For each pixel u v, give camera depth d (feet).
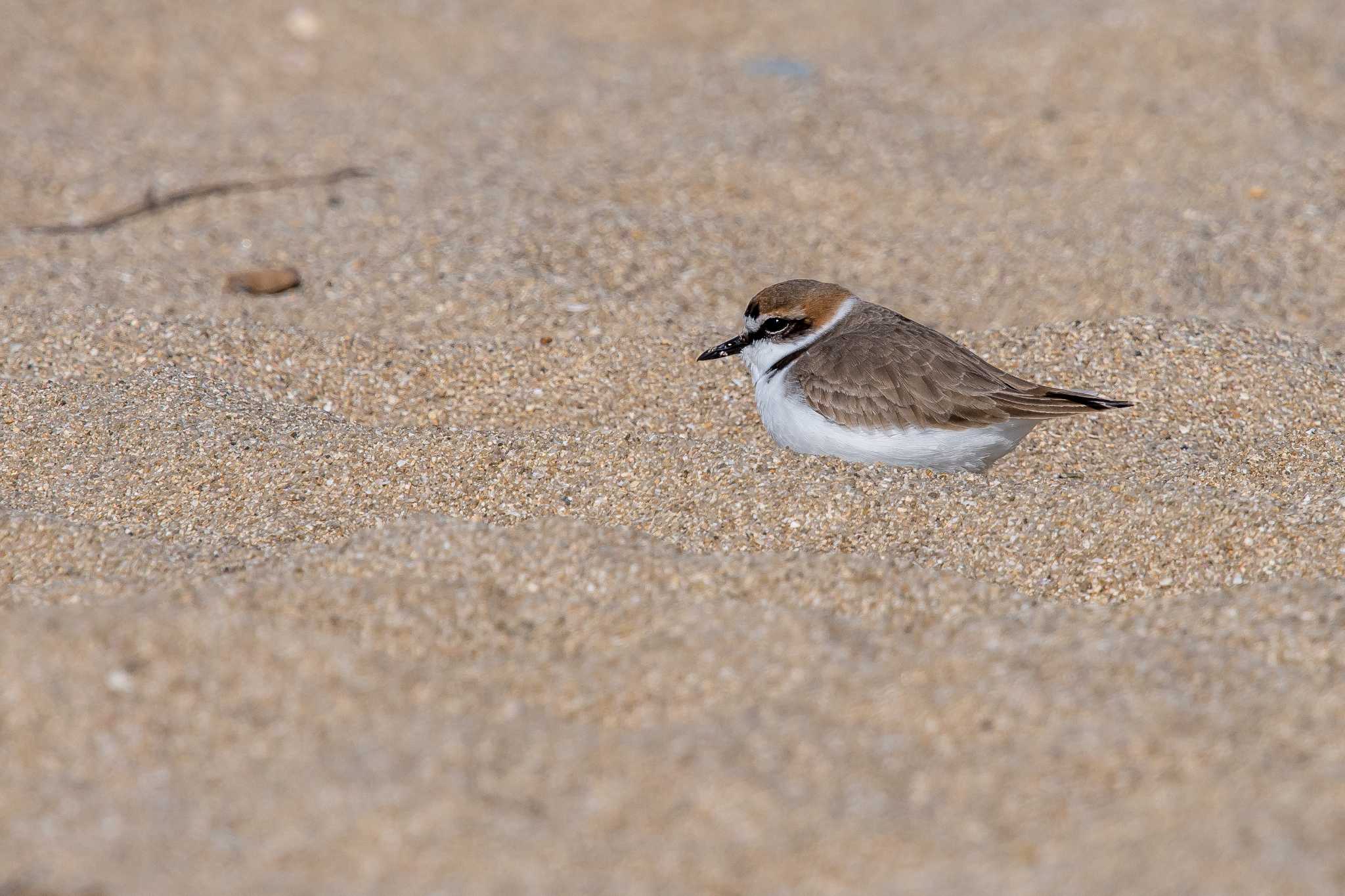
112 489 30.94
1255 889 18.70
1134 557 28.63
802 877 19.52
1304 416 35.14
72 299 39.63
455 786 20.98
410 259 42.11
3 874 19.34
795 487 30.19
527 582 26.40
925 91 56.39
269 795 20.81
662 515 29.89
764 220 46.24
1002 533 29.19
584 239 43.11
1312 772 21.08
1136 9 60.80
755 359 33.96
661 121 52.75
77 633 23.91
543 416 35.63
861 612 26.03
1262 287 41.24
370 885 19.26
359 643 24.30
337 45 63.16
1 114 54.44
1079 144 52.29
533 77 58.34
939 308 41.27
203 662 23.53
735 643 24.66
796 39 65.10
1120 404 30.17
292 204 46.78
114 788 21.01
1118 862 19.42
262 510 30.35
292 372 36.73
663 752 21.86
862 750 21.94
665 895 19.20
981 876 19.35
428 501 30.81
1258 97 54.54
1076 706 22.84
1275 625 25.44
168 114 56.90
